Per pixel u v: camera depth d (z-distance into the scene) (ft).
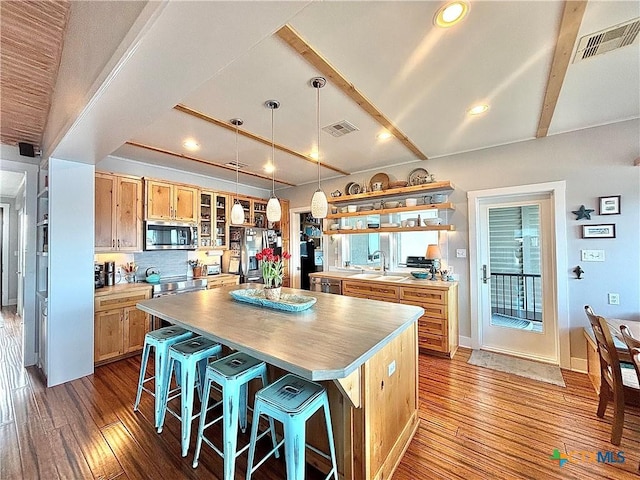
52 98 7.86
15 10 4.99
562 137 10.45
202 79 5.13
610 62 6.45
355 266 16.19
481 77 6.99
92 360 9.91
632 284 9.35
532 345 11.34
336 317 6.66
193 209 14.51
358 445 4.89
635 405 6.15
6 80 6.99
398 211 13.41
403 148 12.07
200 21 3.77
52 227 9.15
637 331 7.14
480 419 7.32
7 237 20.88
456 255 12.80
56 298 9.20
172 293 12.83
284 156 13.03
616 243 9.56
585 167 10.05
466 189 12.50
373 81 7.12
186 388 6.14
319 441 5.65
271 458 6.05
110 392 8.62
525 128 10.03
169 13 3.61
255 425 4.93
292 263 19.57
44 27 5.52
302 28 5.35
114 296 10.92
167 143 11.26
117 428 6.93
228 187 17.89
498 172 11.71
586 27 5.35
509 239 11.87
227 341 5.17
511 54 6.14
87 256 9.86
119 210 11.91
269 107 8.39
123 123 6.66
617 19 5.14
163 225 13.17
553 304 10.89
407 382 6.59
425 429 6.95
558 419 7.29
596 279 9.84
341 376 3.96
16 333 14.32
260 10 3.67
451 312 11.42
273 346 4.82
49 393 8.56
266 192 20.26
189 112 8.66
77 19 5.28
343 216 15.11
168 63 4.62
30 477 5.47
